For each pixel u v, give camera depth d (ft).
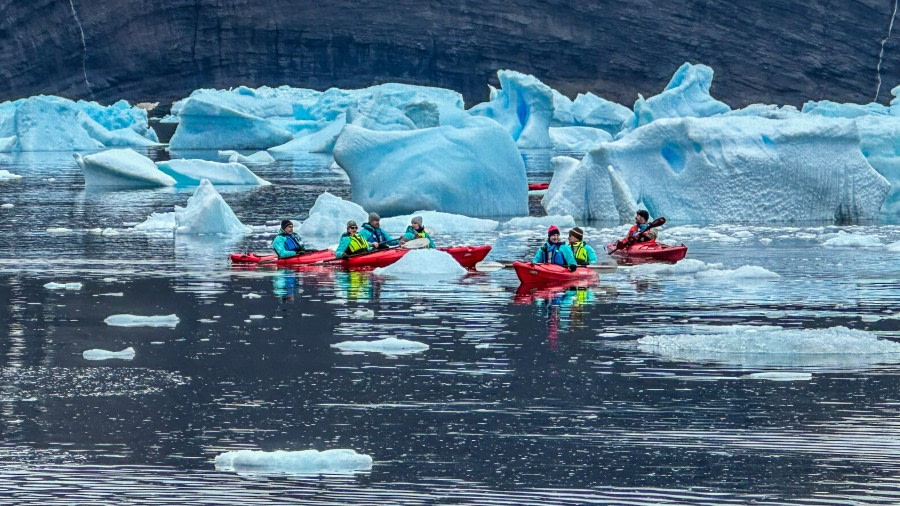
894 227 341.82
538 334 183.73
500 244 302.45
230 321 195.31
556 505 109.91
